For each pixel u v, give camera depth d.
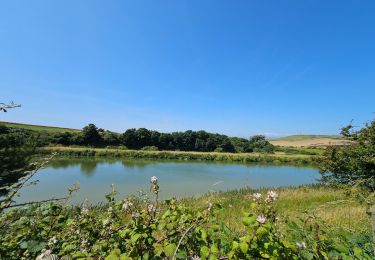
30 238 2.67
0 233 2.61
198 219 2.75
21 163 15.91
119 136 114.62
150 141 120.25
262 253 2.26
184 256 2.42
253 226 2.39
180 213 2.94
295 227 3.15
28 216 2.84
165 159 87.50
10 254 2.52
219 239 2.56
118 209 3.38
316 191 24.64
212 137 131.12
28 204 2.86
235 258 2.26
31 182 2.88
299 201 18.75
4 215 2.69
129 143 115.50
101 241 2.86
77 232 3.18
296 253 2.51
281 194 22.86
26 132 32.75
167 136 124.75
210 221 2.83
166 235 2.74
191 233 2.66
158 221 2.82
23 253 2.58
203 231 2.50
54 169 46.84
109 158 79.06
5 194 2.70
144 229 2.65
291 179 49.88
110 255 2.28
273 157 91.94
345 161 12.47
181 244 2.58
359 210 8.72
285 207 15.38
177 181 40.06
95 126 109.50
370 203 3.05
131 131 118.25
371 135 12.42
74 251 2.79
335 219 7.62
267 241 2.34
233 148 131.50
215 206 3.02
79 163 59.66
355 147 12.79
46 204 3.11
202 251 2.31
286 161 90.81
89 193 26.81
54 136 95.31
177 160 86.06
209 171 57.31
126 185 33.06
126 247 2.58
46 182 31.73
